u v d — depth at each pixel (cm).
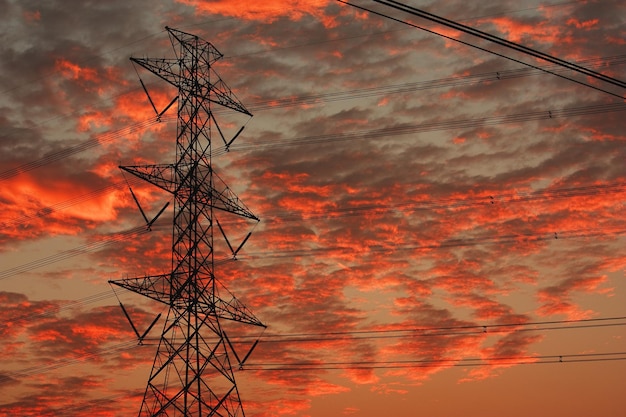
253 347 5162
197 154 5550
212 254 5294
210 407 4903
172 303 5103
